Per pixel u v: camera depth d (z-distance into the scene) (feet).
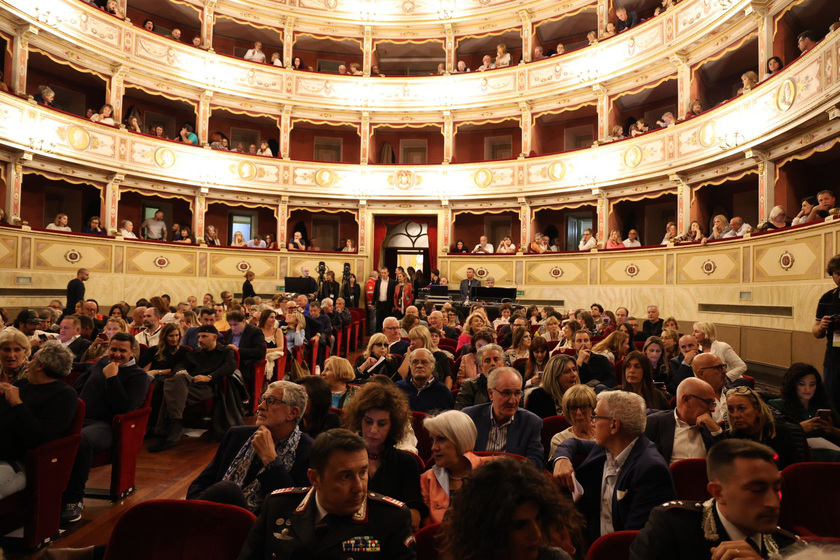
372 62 64.69
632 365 15.37
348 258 62.75
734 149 40.19
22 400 12.16
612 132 54.80
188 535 7.56
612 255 49.75
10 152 43.57
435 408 15.61
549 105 58.95
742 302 34.55
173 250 53.88
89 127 49.01
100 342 19.76
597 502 9.98
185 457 18.78
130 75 53.62
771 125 36.17
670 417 11.78
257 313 31.04
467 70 62.80
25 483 11.56
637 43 50.90
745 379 18.06
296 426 10.62
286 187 61.93
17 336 13.29
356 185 63.62
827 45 29.99
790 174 38.37
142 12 59.93
